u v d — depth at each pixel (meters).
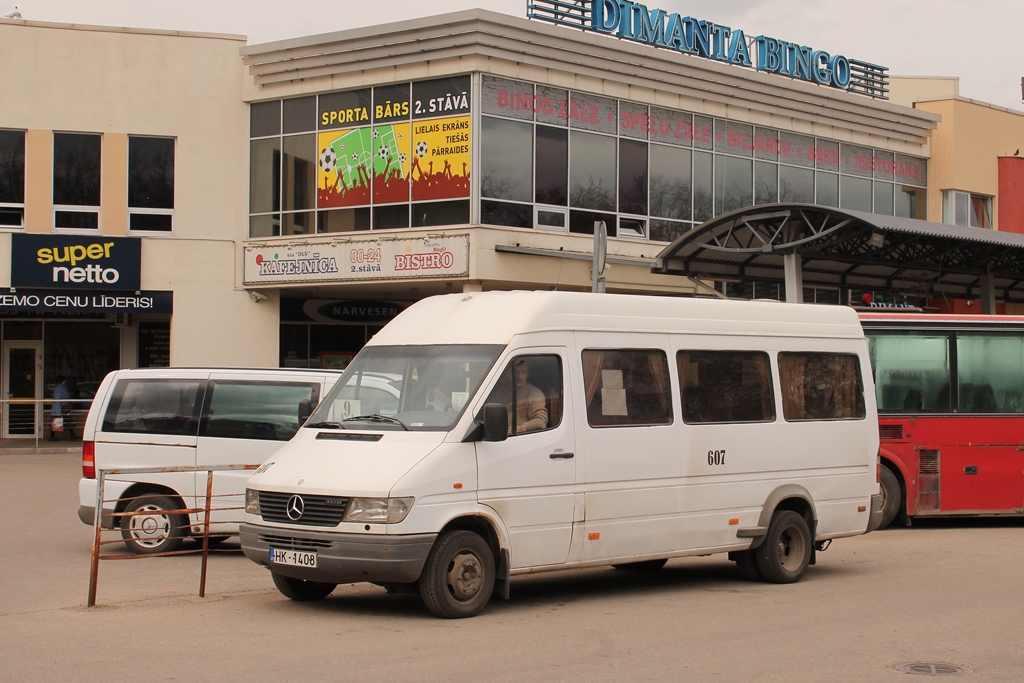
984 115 33.44
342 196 24.47
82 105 25.41
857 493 11.42
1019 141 34.69
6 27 25.28
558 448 9.01
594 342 9.47
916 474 15.30
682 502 9.86
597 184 24.91
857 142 30.58
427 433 8.50
